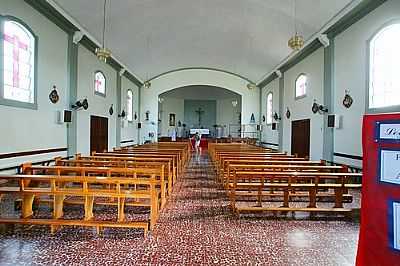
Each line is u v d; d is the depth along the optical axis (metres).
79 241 3.95
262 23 11.33
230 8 10.81
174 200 6.22
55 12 8.59
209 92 24.77
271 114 17.83
